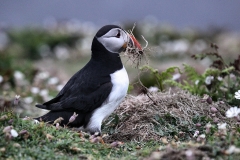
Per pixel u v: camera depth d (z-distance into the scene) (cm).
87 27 3033
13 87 1677
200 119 1033
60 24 3041
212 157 798
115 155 888
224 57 2406
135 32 2736
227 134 885
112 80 1025
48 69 2062
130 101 1120
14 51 2533
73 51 2614
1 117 914
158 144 955
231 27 4712
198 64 2186
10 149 835
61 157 827
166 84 1293
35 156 826
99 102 1016
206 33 3003
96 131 1023
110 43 1043
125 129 1058
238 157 791
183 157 795
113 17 4850
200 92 1183
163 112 1074
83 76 1038
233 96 1134
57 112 1023
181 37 2830
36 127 905
